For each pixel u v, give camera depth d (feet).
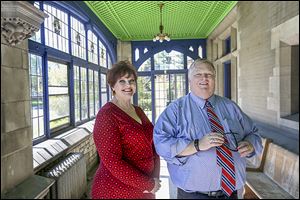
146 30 17.47
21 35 3.56
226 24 17.33
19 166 4.36
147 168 4.03
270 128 9.89
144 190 3.66
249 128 4.03
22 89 5.09
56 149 5.70
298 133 8.25
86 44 8.71
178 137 3.71
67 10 8.28
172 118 3.80
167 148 3.58
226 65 18.71
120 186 3.67
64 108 6.26
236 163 3.68
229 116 3.90
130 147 3.95
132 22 15.90
